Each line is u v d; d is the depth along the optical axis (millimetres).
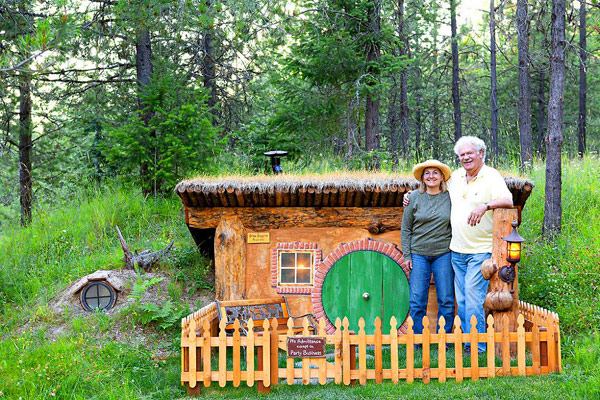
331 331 8203
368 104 15133
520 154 17219
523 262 9484
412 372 6375
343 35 14023
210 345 6402
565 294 8492
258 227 8609
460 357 6395
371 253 8281
